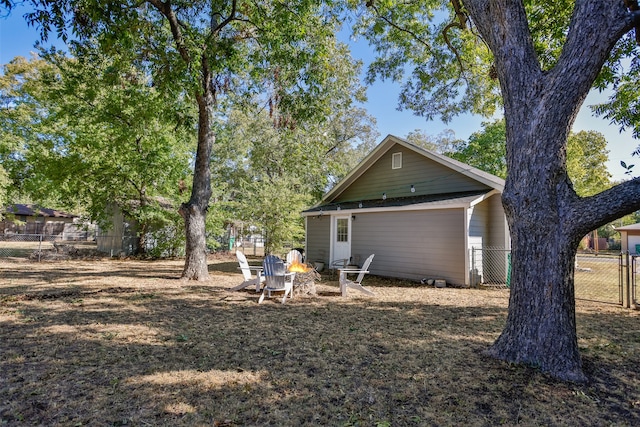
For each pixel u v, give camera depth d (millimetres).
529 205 3574
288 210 16594
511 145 3770
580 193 20500
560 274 3459
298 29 8016
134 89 11664
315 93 9844
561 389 3092
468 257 9117
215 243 17203
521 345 3604
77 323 4973
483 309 6414
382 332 4832
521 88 3689
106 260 14961
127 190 15312
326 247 13312
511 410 2723
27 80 16406
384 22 9477
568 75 3406
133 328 4785
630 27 3258
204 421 2504
